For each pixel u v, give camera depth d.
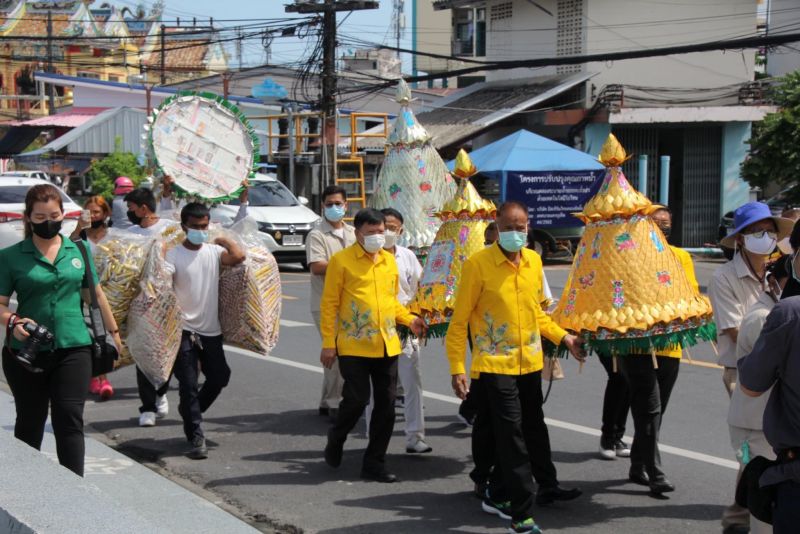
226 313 7.77
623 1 28.22
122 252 7.57
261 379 10.40
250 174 9.68
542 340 6.23
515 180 22.12
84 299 5.82
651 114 26.86
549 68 29.73
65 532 3.70
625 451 7.44
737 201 28.19
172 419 8.74
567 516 6.11
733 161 28.03
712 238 28.38
